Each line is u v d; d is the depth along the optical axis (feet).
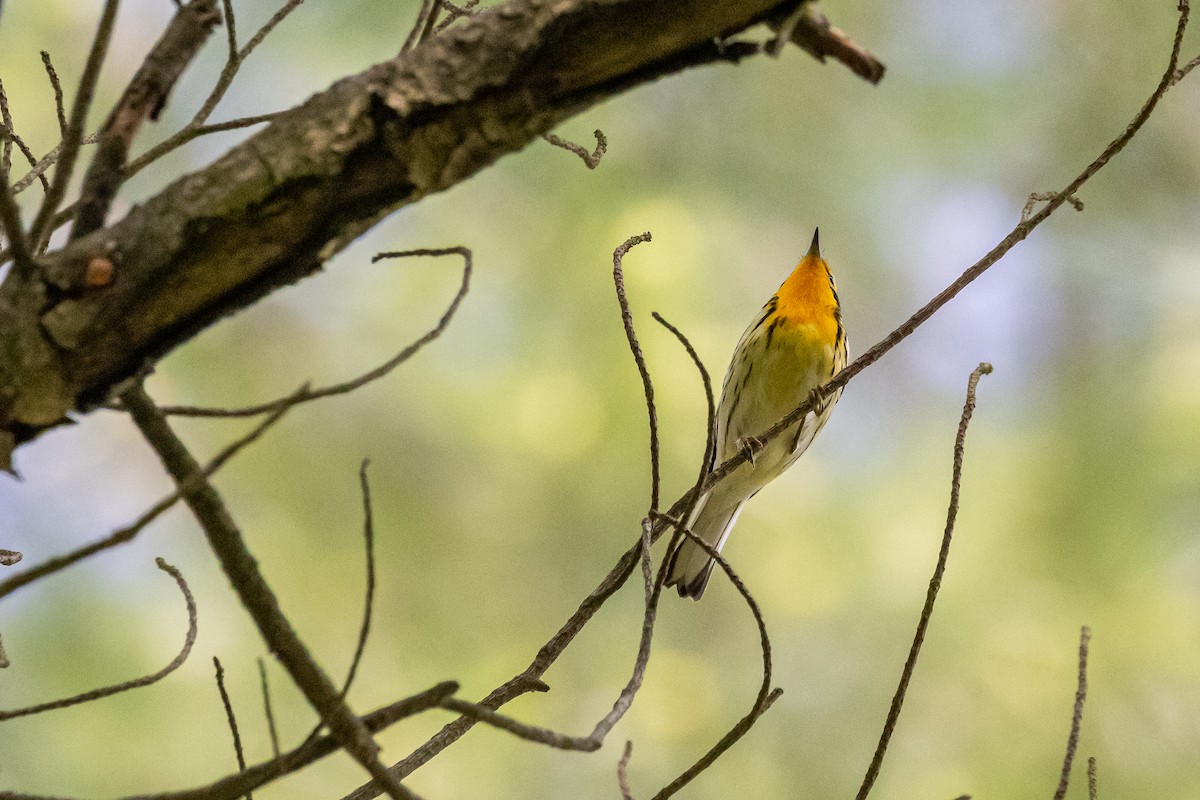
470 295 38.68
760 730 34.65
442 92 11.44
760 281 39.32
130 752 33.45
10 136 14.56
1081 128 41.04
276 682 35.06
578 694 35.91
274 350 39.22
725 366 36.35
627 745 12.84
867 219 41.19
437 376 38.52
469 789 34.19
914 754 33.78
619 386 36.17
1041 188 41.19
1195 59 16.44
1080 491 35.45
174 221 11.39
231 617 36.11
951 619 34.63
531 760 34.83
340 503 37.91
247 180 11.42
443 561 37.24
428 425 38.09
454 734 14.87
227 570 12.00
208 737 34.17
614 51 11.43
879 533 36.52
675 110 40.27
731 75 40.47
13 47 37.06
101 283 11.34
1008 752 33.12
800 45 12.31
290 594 37.04
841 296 40.91
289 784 33.35
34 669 33.96
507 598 36.58
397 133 11.52
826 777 33.88
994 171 41.70
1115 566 34.60
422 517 37.58
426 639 36.45
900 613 35.09
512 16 11.44
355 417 38.50
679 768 34.50
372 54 37.50
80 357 11.47
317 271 11.97
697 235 38.22
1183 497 35.17
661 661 35.81
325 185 11.51
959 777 33.14
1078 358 38.75
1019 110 41.01
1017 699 33.53
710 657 36.11
